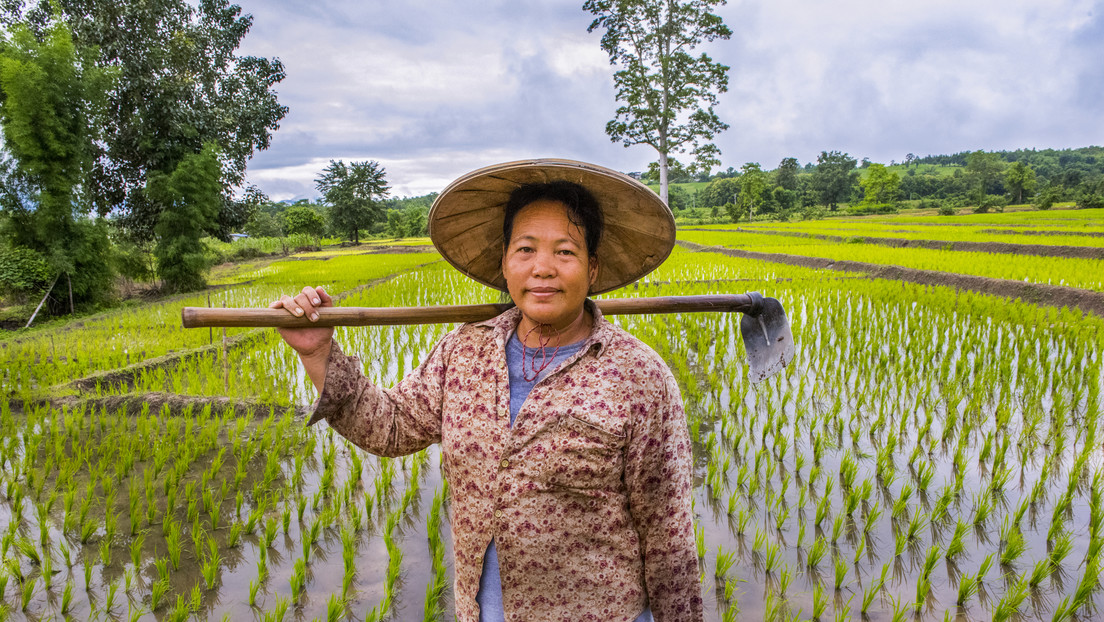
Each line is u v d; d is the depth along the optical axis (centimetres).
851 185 13438
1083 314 1136
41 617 367
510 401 143
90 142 1736
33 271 1553
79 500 505
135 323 1306
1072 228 3319
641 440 139
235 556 427
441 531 454
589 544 138
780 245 3303
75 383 807
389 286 1838
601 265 180
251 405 701
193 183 2141
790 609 364
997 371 752
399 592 387
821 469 543
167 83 2186
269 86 2703
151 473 541
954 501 483
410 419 155
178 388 783
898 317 1098
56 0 1672
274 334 1098
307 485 530
